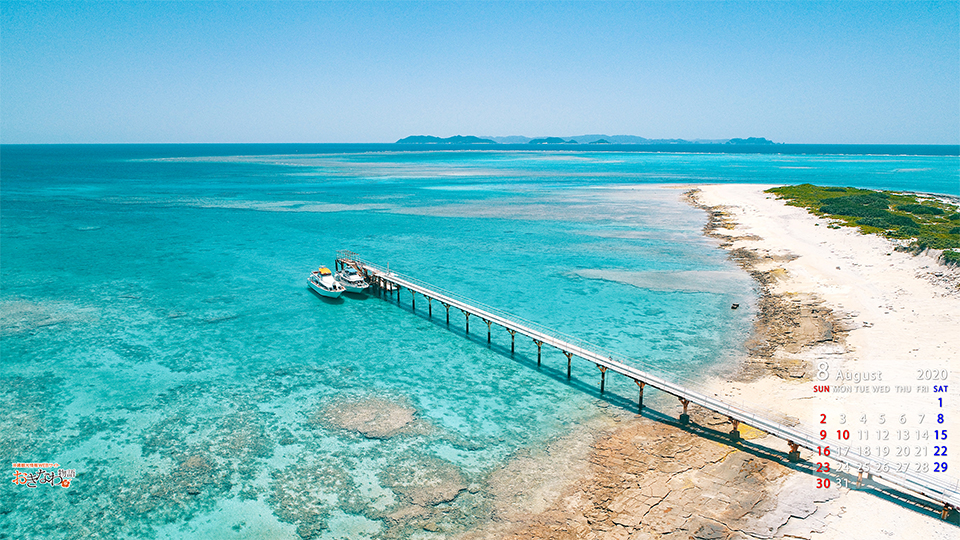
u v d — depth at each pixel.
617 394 33.97
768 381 33.97
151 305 50.28
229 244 76.00
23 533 22.88
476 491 24.92
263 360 38.97
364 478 26.00
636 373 32.34
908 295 44.91
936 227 69.44
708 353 38.81
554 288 54.69
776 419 29.12
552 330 43.69
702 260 64.56
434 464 27.00
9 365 37.81
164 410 32.22
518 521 22.88
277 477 26.19
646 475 25.38
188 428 30.33
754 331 42.56
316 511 23.86
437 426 30.41
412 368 37.88
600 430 29.75
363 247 74.00
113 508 24.27
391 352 40.53
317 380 35.97
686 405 29.72
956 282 45.12
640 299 50.91
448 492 24.89
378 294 54.25
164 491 25.31
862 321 40.81
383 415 31.61
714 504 23.03
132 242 76.81
